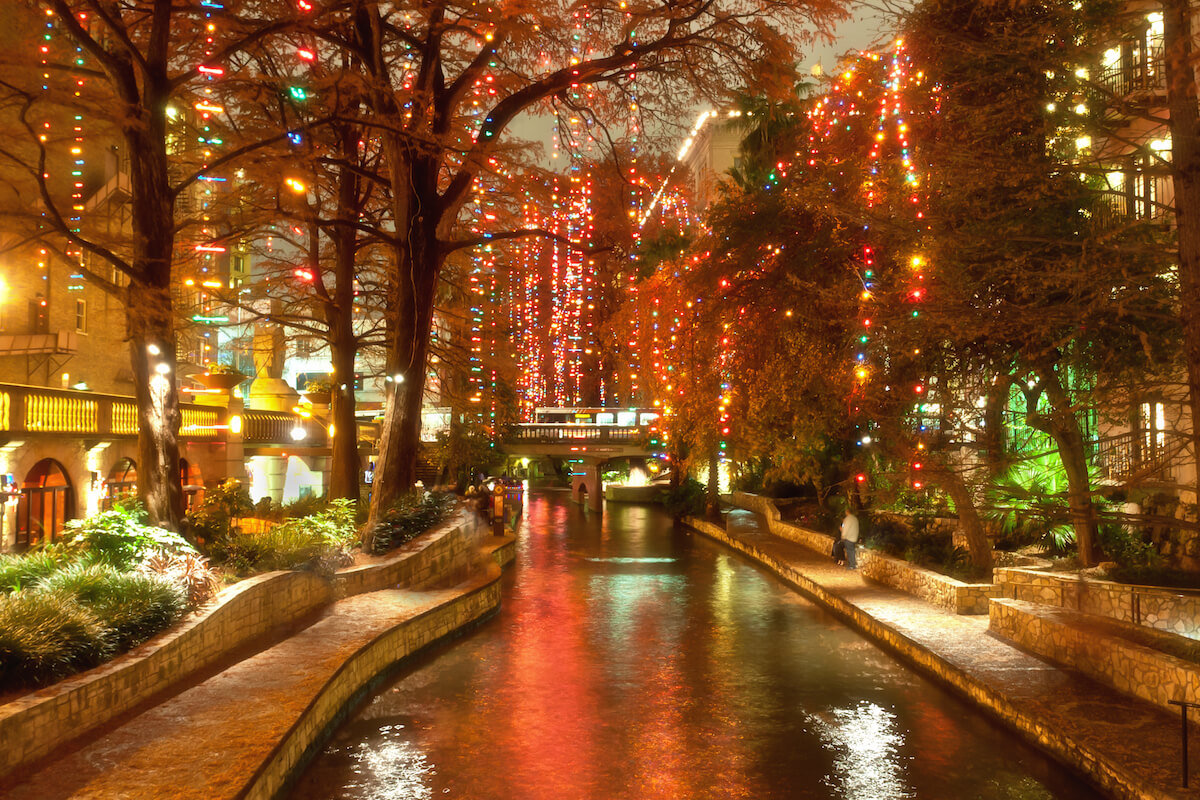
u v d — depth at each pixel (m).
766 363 22.34
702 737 10.83
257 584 12.95
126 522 11.94
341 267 23.64
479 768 9.76
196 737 8.41
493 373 35.91
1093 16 10.99
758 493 42.84
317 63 19.38
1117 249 9.65
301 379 52.91
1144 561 15.51
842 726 11.24
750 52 18.97
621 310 34.12
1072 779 9.30
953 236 10.59
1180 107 9.29
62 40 15.80
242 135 17.09
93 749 8.06
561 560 29.73
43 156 12.30
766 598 21.48
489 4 16.20
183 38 15.35
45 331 23.09
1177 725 9.62
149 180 12.84
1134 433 10.77
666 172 21.67
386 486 19.92
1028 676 11.82
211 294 22.23
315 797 8.88
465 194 21.61
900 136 14.19
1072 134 10.77
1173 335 13.45
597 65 19.05
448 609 16.27
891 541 22.39
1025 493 11.21
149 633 10.27
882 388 17.58
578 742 10.66
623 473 76.06
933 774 9.60
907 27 11.30
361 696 12.25
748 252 20.00
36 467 18.72
